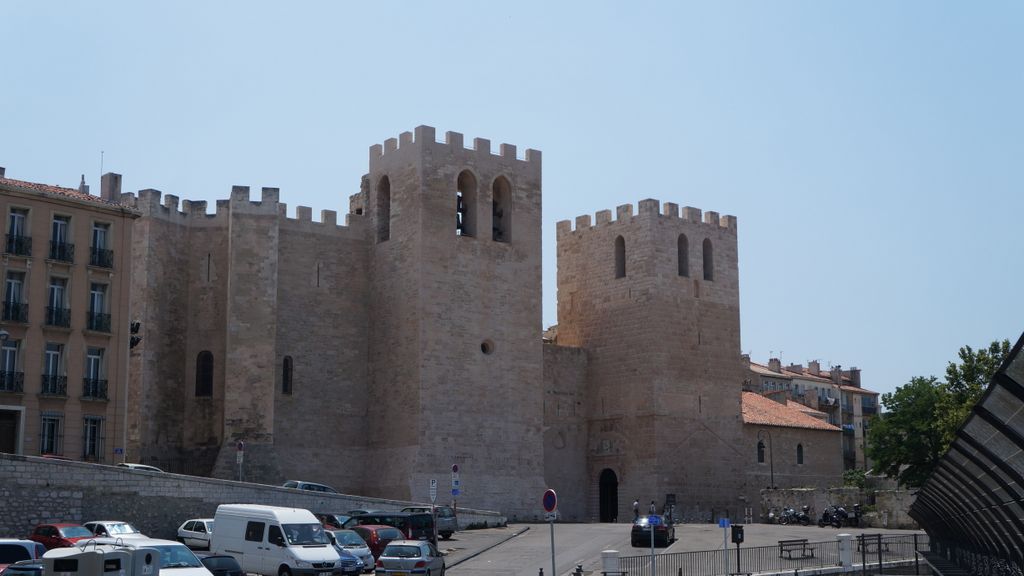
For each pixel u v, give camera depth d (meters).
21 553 39.72
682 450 94.50
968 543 55.72
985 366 91.06
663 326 95.12
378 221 87.56
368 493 83.25
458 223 87.38
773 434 104.38
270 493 62.50
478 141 87.31
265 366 78.81
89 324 66.44
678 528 82.00
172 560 38.62
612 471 97.00
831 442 109.81
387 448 82.94
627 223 97.88
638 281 96.25
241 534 48.72
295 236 83.94
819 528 87.00
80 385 65.56
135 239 78.50
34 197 65.06
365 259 87.50
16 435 62.94
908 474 100.88
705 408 96.94
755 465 101.88
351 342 85.44
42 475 52.88
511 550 63.69
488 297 85.69
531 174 90.12
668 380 94.62
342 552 49.81
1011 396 29.28
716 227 101.19
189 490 58.56
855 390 156.00
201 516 58.88
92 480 54.66
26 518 52.03
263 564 47.56
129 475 56.12
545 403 95.38
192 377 80.25
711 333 98.81
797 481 105.50
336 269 85.56
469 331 84.19
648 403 93.75
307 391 82.50
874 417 103.94
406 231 84.25
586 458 97.69
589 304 100.25
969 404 83.75
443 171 84.81
